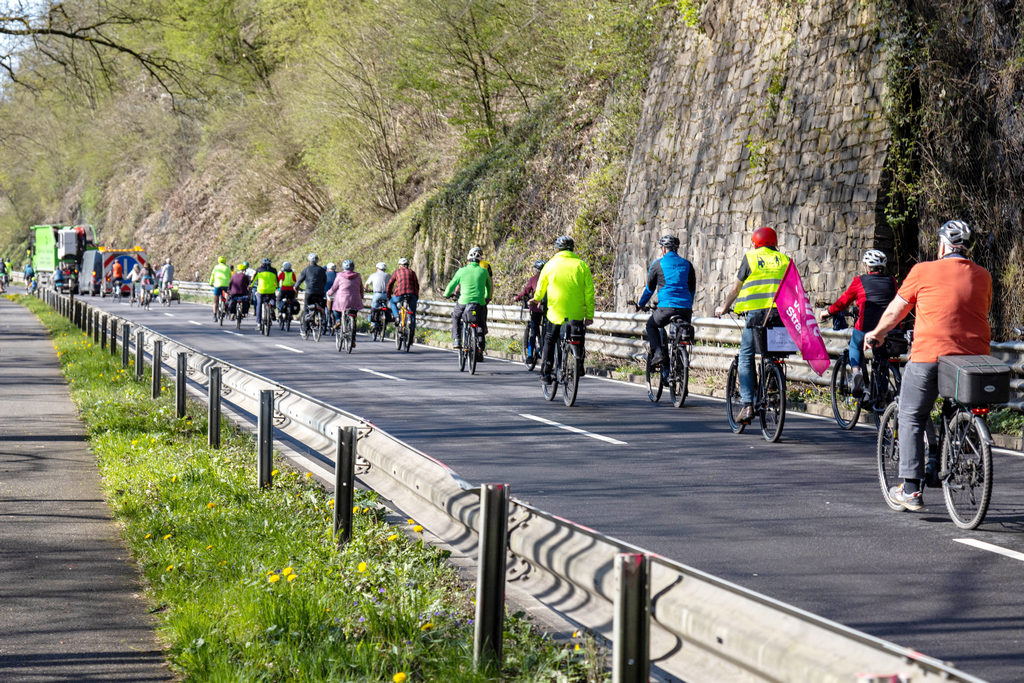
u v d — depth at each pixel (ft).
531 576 26.43
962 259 44.50
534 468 58.90
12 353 144.05
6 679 27.71
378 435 39.78
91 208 533.96
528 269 186.19
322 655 27.84
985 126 93.15
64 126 429.79
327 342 167.63
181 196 456.04
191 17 288.10
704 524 45.24
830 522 45.65
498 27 223.71
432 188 280.31
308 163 310.86
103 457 61.72
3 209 598.34
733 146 129.49
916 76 101.19
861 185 104.47
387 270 259.39
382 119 284.41
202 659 28.32
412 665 27.96
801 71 117.91
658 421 79.00
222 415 78.95
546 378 92.38
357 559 37.14
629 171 157.69
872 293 70.90
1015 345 74.28
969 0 95.96
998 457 63.67
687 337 87.04
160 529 43.45
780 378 68.18
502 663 27.14
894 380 70.64
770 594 34.91
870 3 107.86
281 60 320.50
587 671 26.27
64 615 33.50
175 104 188.03
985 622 31.89
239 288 203.72
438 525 32.55
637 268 151.02
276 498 48.21
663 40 155.84
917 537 42.88
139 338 100.53
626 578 19.60
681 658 19.16
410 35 231.09
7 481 56.08
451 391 99.40
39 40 166.30
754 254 68.64
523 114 232.94
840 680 14.51
